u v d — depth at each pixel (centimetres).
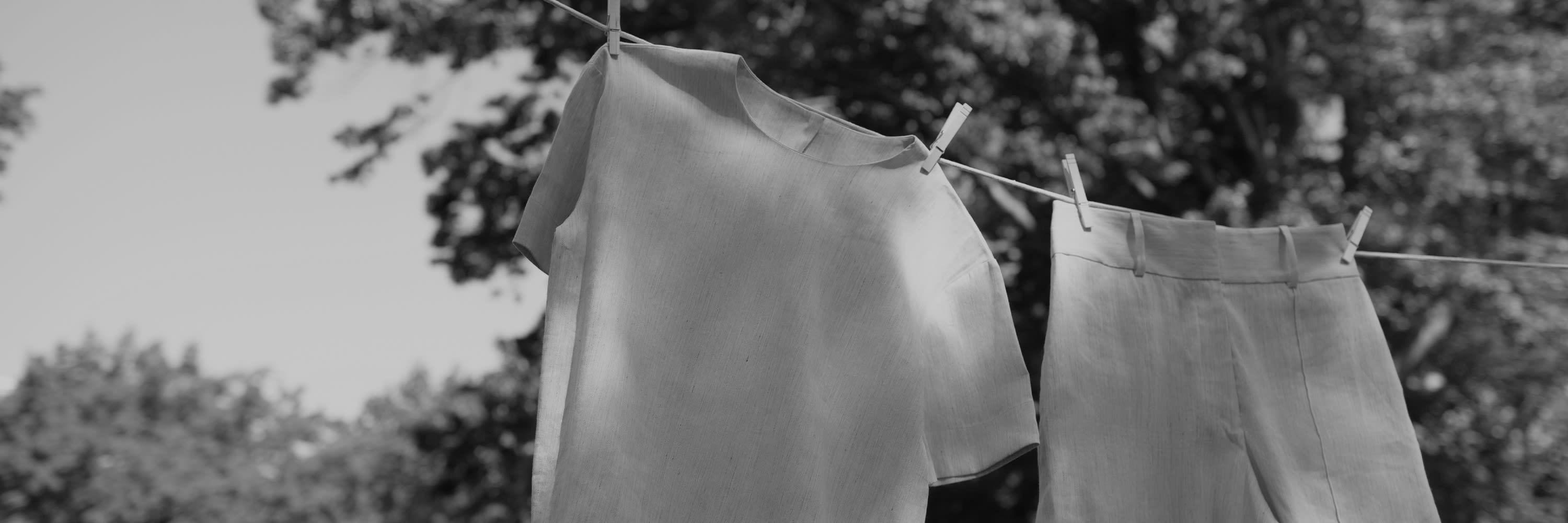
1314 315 296
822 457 240
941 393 256
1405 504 281
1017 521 1025
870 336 249
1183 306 288
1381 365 293
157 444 3916
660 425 231
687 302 240
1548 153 880
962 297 263
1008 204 980
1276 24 1027
